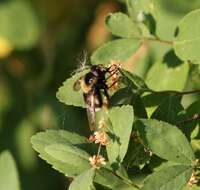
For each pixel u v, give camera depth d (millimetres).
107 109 279
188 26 293
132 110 265
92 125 282
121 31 309
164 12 335
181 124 278
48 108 438
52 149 269
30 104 447
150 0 308
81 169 268
